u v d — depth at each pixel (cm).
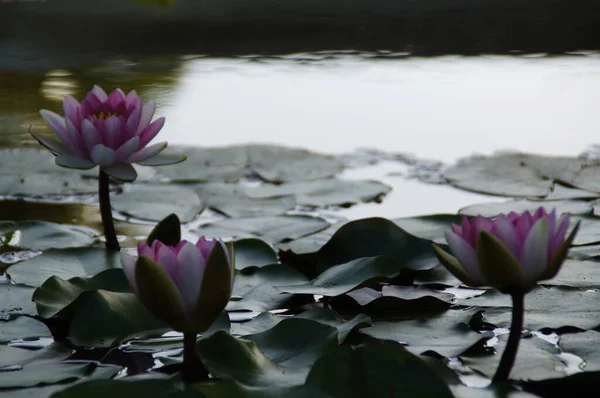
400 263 426
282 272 424
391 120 642
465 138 575
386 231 429
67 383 403
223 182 468
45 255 428
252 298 420
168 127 602
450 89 774
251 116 651
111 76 784
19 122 562
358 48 990
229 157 493
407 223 441
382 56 944
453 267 403
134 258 402
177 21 1199
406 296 420
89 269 425
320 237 439
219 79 816
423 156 522
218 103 699
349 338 411
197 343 404
